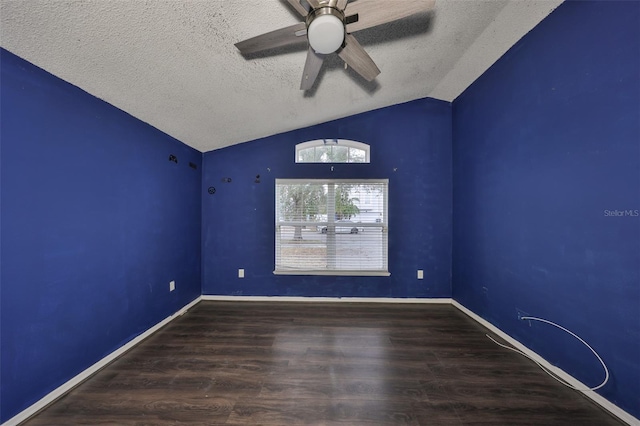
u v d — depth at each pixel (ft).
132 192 7.72
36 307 5.09
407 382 5.94
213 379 6.04
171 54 5.64
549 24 6.23
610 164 4.92
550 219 6.28
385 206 11.53
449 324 9.06
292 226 11.71
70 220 5.82
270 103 8.91
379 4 3.98
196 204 11.30
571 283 5.74
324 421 4.85
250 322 9.23
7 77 4.66
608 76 4.93
